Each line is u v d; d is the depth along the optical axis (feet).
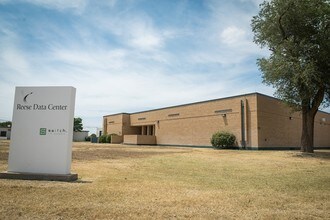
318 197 21.89
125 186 25.25
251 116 98.89
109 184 26.09
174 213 16.84
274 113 105.60
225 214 16.85
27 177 28.53
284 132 110.22
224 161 53.52
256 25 80.38
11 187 23.73
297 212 17.62
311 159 59.67
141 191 23.09
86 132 257.96
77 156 60.29
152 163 47.96
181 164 47.03
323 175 34.73
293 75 67.67
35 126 30.09
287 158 61.67
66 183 26.37
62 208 17.34
